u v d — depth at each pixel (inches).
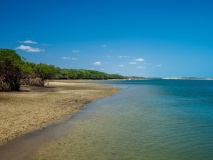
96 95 1943.9
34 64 3395.7
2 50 2048.5
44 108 1106.1
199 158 514.9
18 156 503.8
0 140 605.6
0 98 1380.4
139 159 502.3
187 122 887.1
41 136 657.6
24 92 1899.6
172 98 1919.3
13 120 815.7
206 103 1562.5
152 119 938.7
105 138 652.7
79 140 629.3
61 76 7667.3
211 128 789.9
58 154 520.7
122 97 1899.6
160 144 606.9
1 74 1900.8
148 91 2842.0
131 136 677.3
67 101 1424.7
